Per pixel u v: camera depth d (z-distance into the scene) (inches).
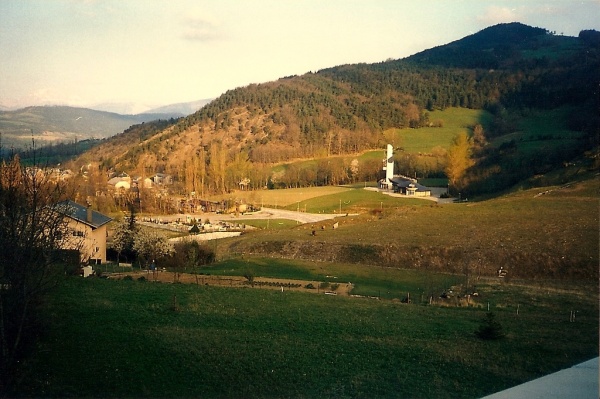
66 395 612.7
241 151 5954.7
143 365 704.4
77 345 750.5
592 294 1304.1
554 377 690.8
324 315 1033.5
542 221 2074.3
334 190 4525.1
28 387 621.6
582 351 811.4
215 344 804.0
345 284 1488.7
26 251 615.2
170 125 7593.5
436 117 6481.3
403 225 2364.7
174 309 1006.4
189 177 4498.0
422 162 4709.6
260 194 4512.8
